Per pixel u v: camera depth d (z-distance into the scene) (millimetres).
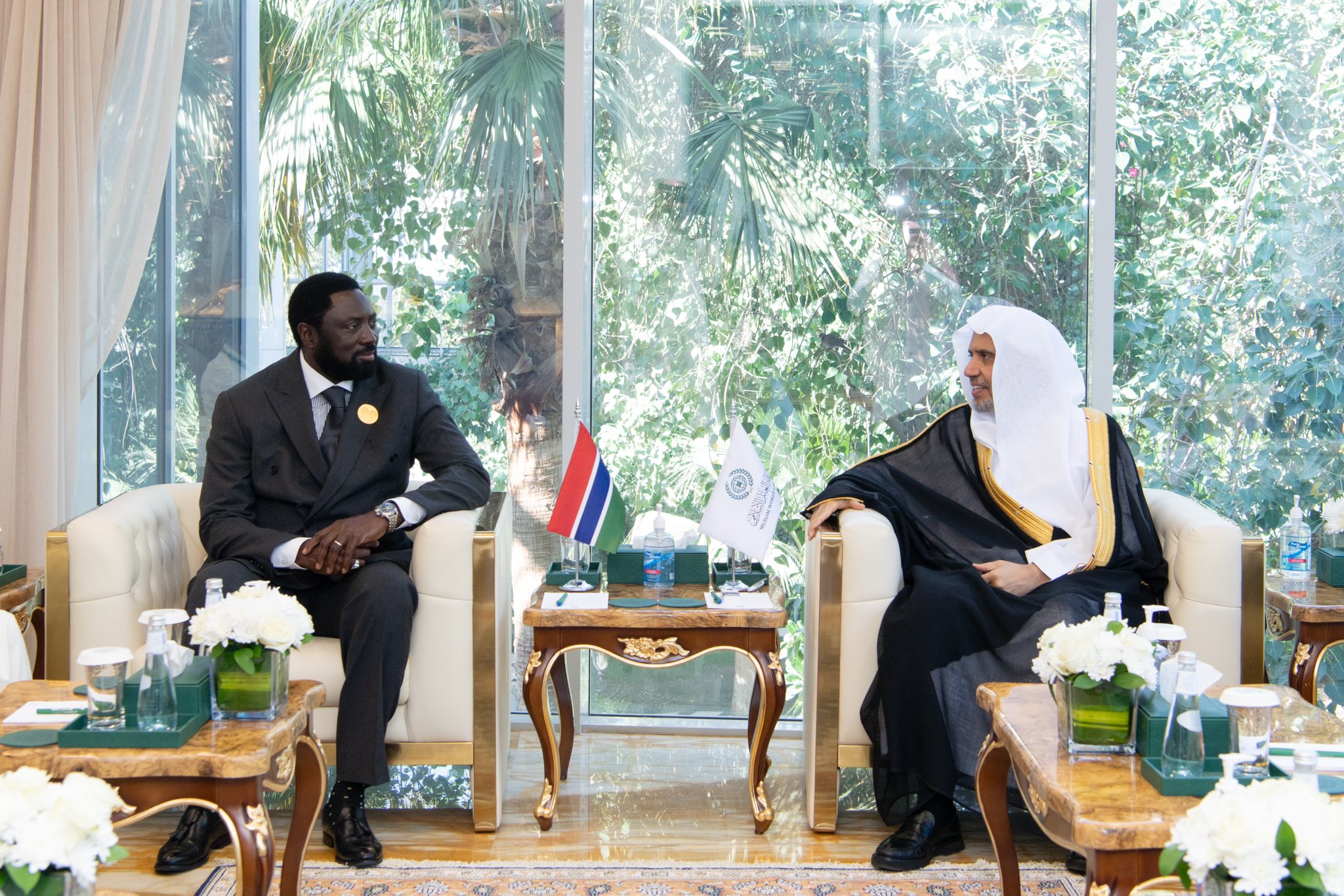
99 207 3549
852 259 3686
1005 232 3658
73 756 1842
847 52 3662
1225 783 1363
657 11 3686
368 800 3141
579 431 3096
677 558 3168
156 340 3834
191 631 2039
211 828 2686
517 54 3729
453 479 3021
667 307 3744
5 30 3482
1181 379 3676
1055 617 2738
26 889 1238
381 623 2686
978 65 3643
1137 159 3639
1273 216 3623
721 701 3748
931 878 2615
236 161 3809
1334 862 1239
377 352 3639
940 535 3082
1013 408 3092
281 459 3033
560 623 2844
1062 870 2652
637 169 3721
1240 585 2730
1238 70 3604
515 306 3768
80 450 3770
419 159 3771
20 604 2830
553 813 2965
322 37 3775
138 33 3521
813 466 3732
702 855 2752
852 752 2842
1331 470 3656
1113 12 3520
